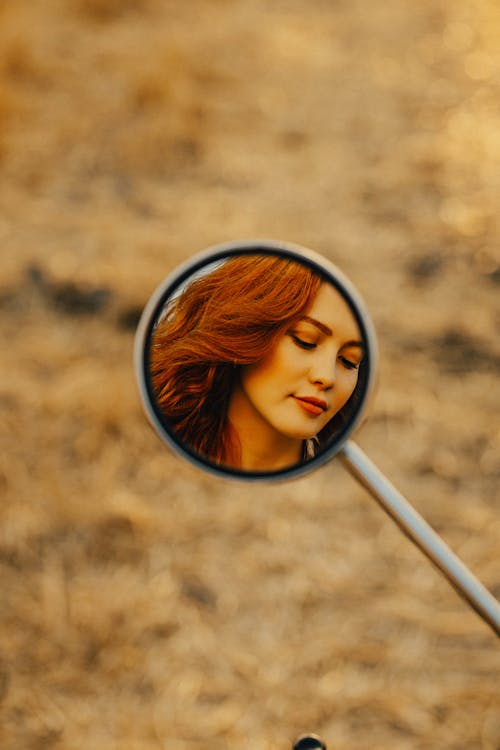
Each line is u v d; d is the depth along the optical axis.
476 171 5.91
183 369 1.67
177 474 3.87
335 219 5.52
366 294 4.87
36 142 6.13
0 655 3.15
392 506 1.74
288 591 3.41
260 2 8.49
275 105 6.73
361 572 3.48
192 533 3.63
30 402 4.19
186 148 6.16
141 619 3.27
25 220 5.43
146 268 4.98
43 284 4.88
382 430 4.12
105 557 3.53
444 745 2.92
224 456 1.70
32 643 3.19
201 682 3.09
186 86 6.73
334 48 7.62
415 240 5.29
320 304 1.63
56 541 3.58
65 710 2.99
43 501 3.74
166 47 7.22
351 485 3.82
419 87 6.98
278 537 3.62
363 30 7.95
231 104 6.71
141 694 3.06
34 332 4.62
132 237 5.29
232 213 5.56
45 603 3.33
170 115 6.37
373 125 6.50
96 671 3.11
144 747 2.90
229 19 8.02
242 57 7.34
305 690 3.07
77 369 4.41
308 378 1.67
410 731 2.96
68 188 5.78
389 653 3.17
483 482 3.90
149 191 5.79
